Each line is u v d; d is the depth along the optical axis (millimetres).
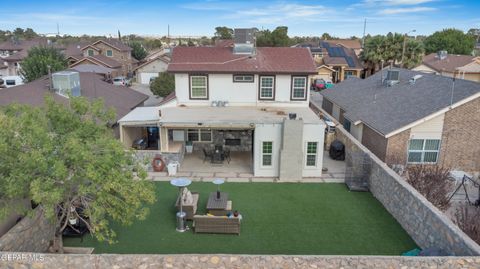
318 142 18719
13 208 9727
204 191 17000
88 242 12484
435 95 20141
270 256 9516
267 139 18562
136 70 61281
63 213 10930
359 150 18141
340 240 12859
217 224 12977
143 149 21531
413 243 12766
